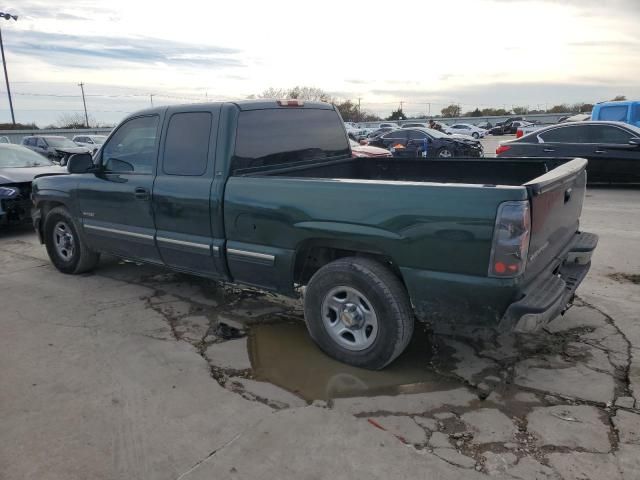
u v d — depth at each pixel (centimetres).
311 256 386
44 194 563
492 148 2964
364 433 277
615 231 712
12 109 3788
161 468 254
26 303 488
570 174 343
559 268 370
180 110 423
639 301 455
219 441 274
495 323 297
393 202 311
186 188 413
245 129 402
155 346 391
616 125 1055
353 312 343
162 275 567
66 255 578
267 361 364
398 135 1966
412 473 246
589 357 358
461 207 288
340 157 518
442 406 304
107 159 495
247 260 387
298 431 279
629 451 259
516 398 311
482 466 250
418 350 377
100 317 449
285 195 355
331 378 339
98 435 282
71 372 353
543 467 249
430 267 305
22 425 293
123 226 484
